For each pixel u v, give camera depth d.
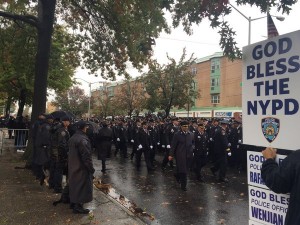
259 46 3.29
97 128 14.26
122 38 14.32
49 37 12.52
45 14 12.39
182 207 7.38
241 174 11.91
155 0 8.65
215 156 10.99
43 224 5.77
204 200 8.02
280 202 3.11
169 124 14.24
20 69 16.47
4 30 15.19
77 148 6.43
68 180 6.89
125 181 10.36
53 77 23.86
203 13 4.00
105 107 55.38
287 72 3.02
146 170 12.51
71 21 15.52
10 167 11.58
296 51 2.95
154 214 6.82
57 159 7.86
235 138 13.20
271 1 3.69
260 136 3.25
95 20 14.89
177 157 9.10
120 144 16.50
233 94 47.97
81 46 15.96
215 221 6.40
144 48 5.20
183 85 28.12
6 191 8.09
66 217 6.18
